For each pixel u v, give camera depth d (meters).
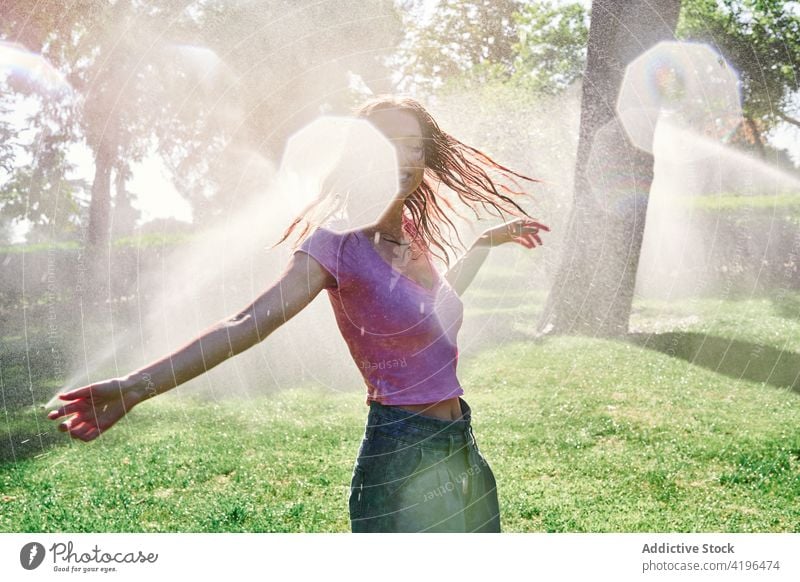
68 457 5.11
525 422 5.28
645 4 6.24
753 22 8.84
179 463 4.80
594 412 5.46
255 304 1.67
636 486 4.39
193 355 1.51
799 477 4.57
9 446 5.34
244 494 4.30
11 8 5.92
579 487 4.39
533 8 4.49
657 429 5.19
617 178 6.64
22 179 7.37
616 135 6.52
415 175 2.00
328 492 4.36
